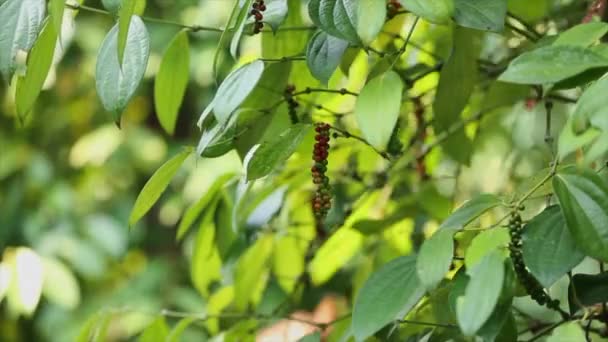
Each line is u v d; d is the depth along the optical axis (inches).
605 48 69.6
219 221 91.7
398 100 70.0
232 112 71.5
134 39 73.5
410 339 80.2
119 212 182.1
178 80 82.4
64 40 129.1
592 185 69.6
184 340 167.2
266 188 90.8
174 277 180.1
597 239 69.0
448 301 74.0
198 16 166.7
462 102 85.7
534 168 104.5
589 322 73.5
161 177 76.7
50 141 186.9
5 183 182.7
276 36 82.8
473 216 71.5
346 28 71.2
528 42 92.4
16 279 154.3
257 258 96.0
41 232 175.0
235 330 93.3
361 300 73.2
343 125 94.5
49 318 175.0
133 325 170.6
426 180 97.4
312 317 125.6
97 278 174.6
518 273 71.2
